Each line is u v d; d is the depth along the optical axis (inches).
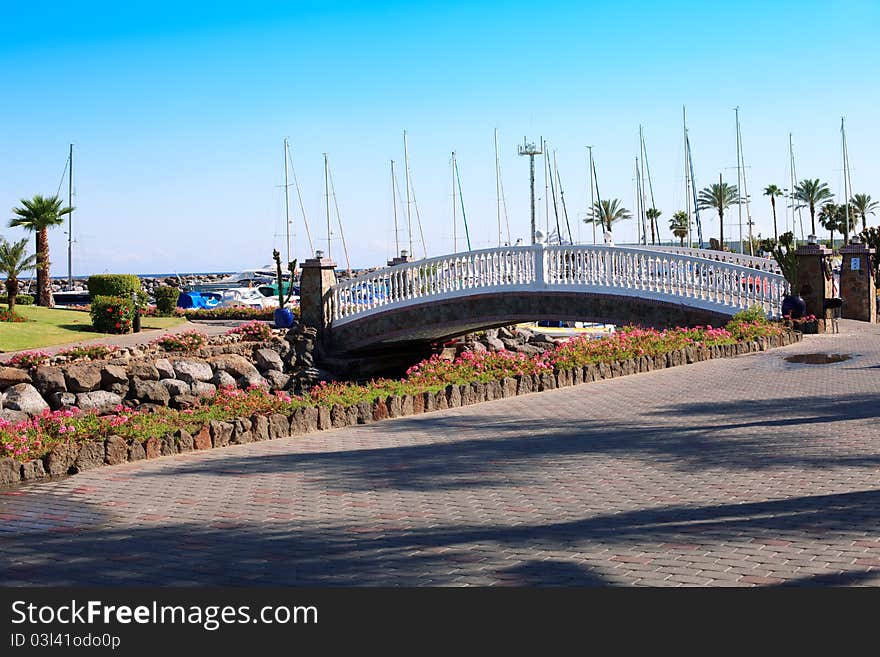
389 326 1291.8
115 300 1401.3
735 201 4042.8
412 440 495.5
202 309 1998.0
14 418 917.2
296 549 279.4
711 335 895.7
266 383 1196.5
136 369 1056.2
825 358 781.3
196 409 597.3
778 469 366.9
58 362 1044.5
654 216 3956.7
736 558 249.3
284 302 1749.5
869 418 480.1
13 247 1541.6
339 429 553.9
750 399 577.6
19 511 344.5
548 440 472.7
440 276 1246.9
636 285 1075.9
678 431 476.4
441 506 331.3
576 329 1740.9
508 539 280.2
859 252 1283.2
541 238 1152.2
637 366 773.9
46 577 257.9
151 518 327.9
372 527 303.6
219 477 405.7
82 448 432.5
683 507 311.3
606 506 319.0
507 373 731.4
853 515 287.6
